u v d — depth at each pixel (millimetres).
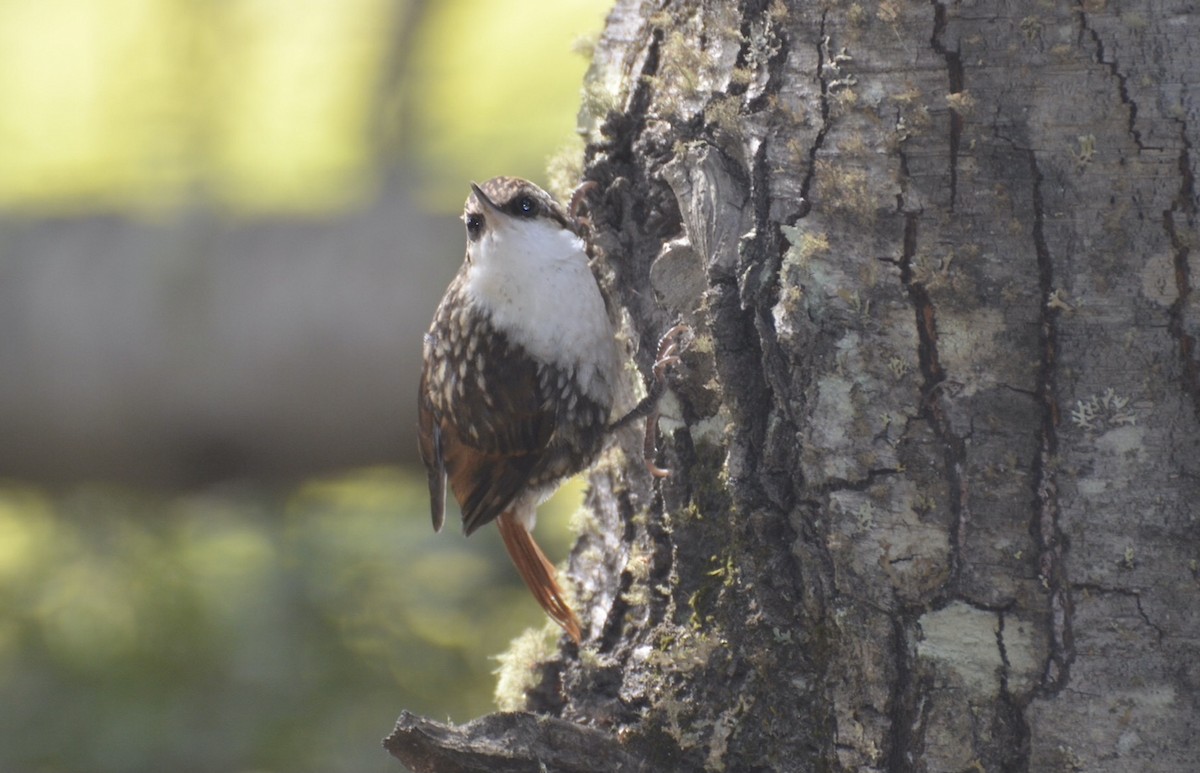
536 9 12633
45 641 10523
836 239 4246
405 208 11438
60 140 12672
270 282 11094
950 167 4039
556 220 5910
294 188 12430
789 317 4340
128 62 12812
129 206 11773
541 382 6020
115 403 11117
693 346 4820
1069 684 4129
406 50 12422
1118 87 3840
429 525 11086
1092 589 4082
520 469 6355
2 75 12805
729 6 4582
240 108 12898
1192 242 3854
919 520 4234
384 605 10617
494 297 5961
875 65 4109
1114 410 3990
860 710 4402
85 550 11195
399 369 11039
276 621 10492
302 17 12625
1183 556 4000
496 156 11977
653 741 4797
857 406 4273
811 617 4492
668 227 5156
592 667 5203
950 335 4117
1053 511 4086
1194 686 4035
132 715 9945
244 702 10070
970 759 4254
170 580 10875
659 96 5039
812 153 4277
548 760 4500
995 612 4184
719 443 4848
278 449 11344
